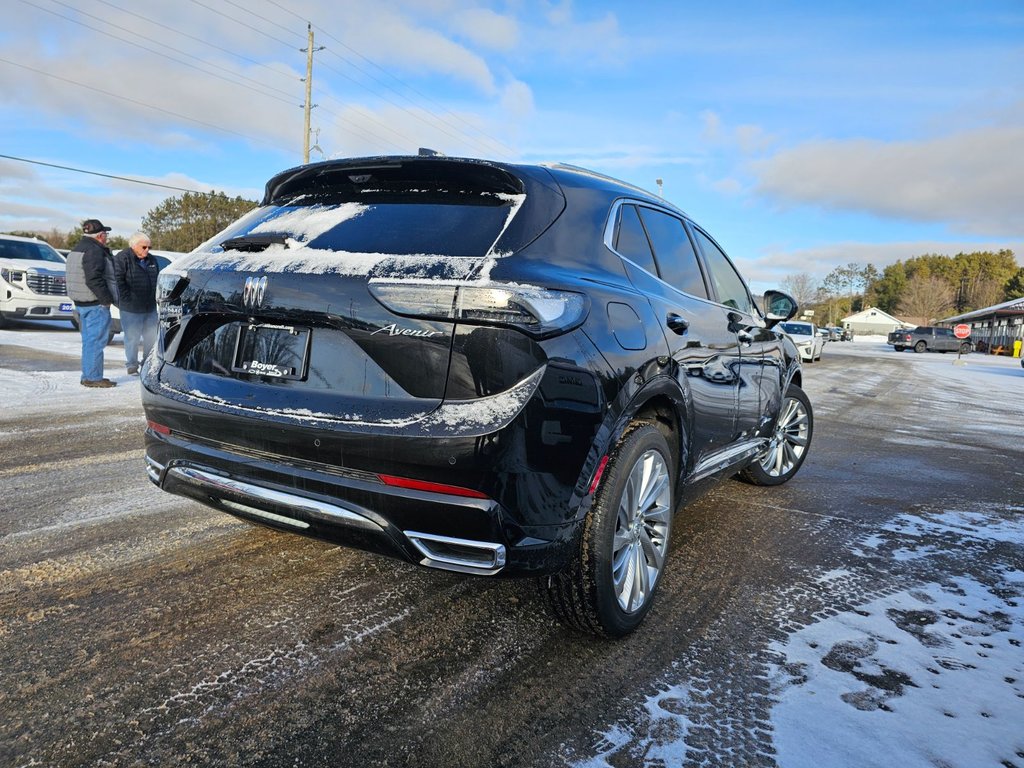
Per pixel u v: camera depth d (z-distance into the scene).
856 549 3.33
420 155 2.33
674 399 2.53
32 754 1.64
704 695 1.99
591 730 1.81
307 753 1.69
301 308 2.05
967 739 1.80
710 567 3.02
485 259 1.94
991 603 2.71
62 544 2.96
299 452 2.00
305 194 2.59
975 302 113.62
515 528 1.83
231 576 2.70
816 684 2.06
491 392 1.82
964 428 7.95
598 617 2.18
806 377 16.17
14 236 14.05
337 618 2.39
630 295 2.35
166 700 1.88
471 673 2.07
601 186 2.62
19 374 7.97
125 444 4.85
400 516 1.87
